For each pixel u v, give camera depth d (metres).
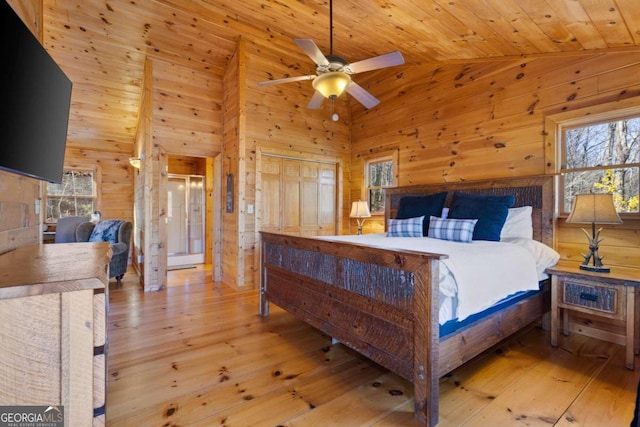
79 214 5.91
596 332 2.65
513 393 1.84
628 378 2.00
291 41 4.26
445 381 1.97
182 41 4.06
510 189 3.17
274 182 4.63
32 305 0.76
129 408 1.68
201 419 1.60
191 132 4.45
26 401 0.76
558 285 2.48
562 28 2.33
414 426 1.56
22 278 0.82
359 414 1.65
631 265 2.50
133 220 6.16
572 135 2.88
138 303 3.61
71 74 4.32
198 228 6.70
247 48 4.25
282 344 2.52
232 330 2.81
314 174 5.10
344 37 3.54
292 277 2.71
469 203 3.18
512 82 3.25
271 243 3.07
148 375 2.03
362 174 5.18
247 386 1.91
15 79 1.14
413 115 4.30
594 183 2.73
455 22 2.63
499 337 2.14
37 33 2.21
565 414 1.64
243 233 4.23
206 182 6.24
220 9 3.54
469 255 2.12
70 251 1.42
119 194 6.15
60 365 0.79
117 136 5.81
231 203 4.43
